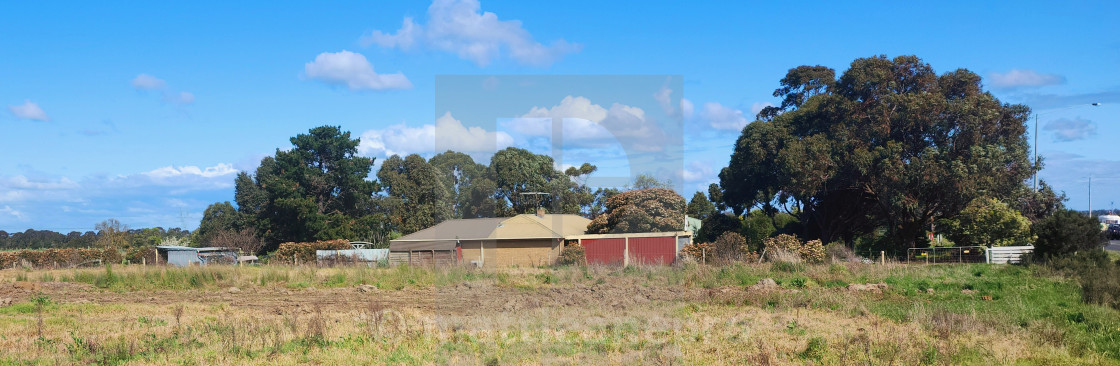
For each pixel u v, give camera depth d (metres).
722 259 24.33
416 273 23.19
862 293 17.06
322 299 18.58
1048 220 26.27
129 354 10.20
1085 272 19.84
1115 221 63.50
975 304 14.36
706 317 12.97
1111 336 10.77
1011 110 36.53
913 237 37.88
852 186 38.78
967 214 33.62
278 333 11.29
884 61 39.19
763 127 41.41
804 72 48.00
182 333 11.98
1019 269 22.69
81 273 25.58
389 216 56.00
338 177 57.62
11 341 11.64
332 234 51.84
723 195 45.75
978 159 34.59
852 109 38.44
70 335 12.18
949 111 35.88
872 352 9.51
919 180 34.81
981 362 9.15
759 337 10.72
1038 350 9.91
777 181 42.00
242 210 64.25
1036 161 37.03
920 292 17.41
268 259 41.56
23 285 22.39
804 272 21.70
